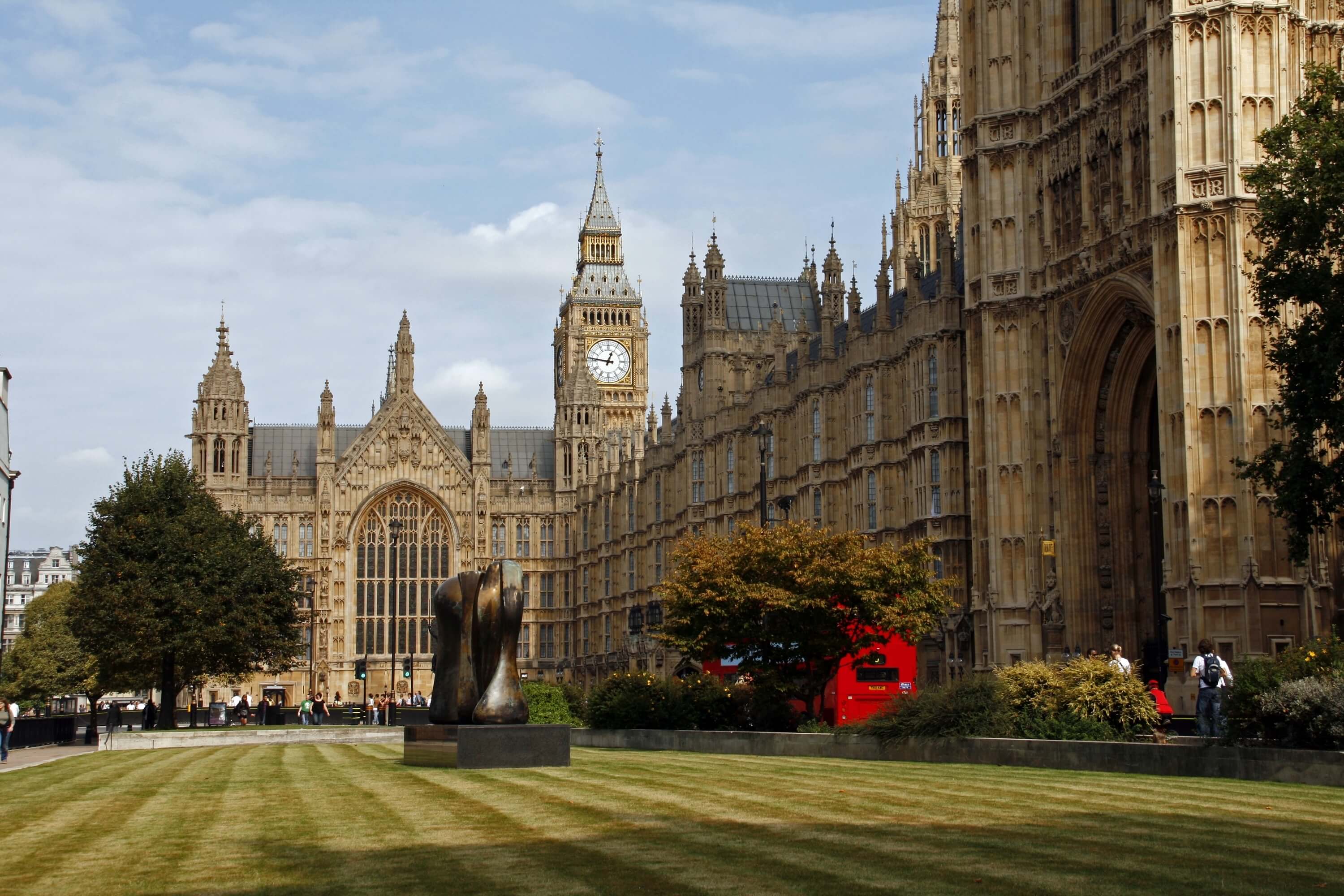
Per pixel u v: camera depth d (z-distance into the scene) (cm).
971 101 6738
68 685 15975
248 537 10050
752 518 10325
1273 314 4500
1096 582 6194
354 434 16238
